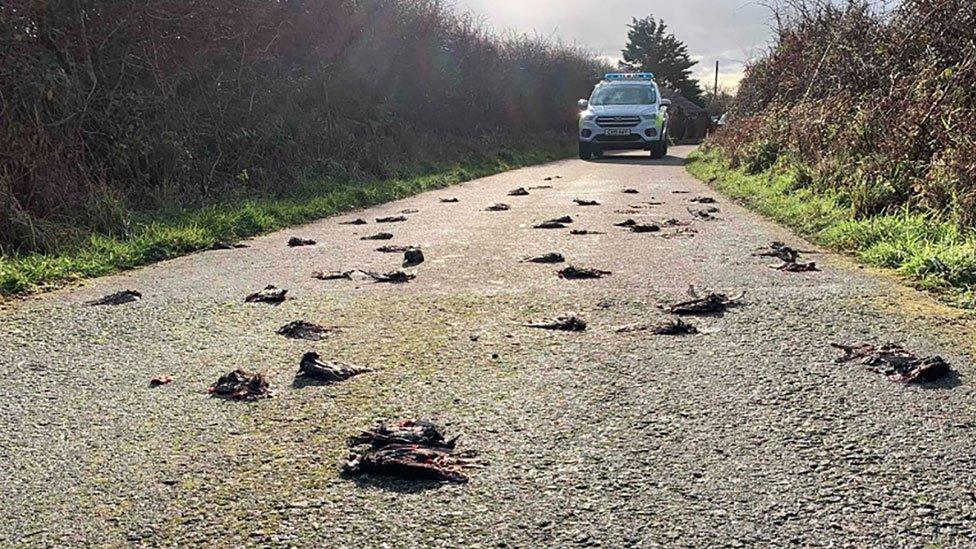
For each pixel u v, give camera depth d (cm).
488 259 566
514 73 2512
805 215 728
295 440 253
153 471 232
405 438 248
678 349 344
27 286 482
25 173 664
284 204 898
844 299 426
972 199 564
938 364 304
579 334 369
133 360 339
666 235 673
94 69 862
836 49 1157
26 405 287
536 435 255
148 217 759
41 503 214
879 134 811
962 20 770
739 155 1322
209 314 415
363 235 714
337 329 382
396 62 1664
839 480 221
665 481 223
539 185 1248
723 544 190
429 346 353
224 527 201
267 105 1127
